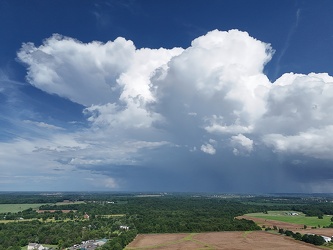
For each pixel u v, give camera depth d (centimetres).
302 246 18788
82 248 17112
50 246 18150
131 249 17575
